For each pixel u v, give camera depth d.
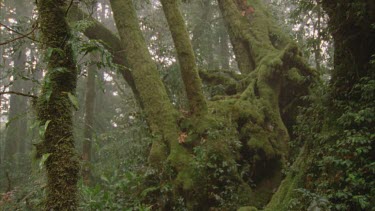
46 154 2.76
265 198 7.80
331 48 9.86
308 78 9.73
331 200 5.12
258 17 11.88
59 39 3.04
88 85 13.73
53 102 2.91
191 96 8.52
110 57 3.26
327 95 6.60
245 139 8.53
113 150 11.32
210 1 15.43
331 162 5.38
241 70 11.59
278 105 9.83
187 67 8.50
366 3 6.03
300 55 10.31
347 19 6.35
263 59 10.38
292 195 5.79
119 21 9.96
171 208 7.47
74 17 8.58
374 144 5.26
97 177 11.05
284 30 12.77
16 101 17.70
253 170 8.22
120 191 7.81
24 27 9.09
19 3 17.41
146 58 9.63
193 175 7.46
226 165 7.39
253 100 9.36
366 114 5.25
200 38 15.10
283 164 8.37
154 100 9.07
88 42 3.18
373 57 6.14
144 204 7.20
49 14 3.05
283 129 9.11
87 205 6.20
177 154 7.95
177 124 8.66
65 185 2.82
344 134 5.64
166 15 8.81
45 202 2.83
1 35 14.34
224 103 9.16
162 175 7.82
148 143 9.15
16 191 7.66
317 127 6.50
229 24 12.21
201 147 7.71
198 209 7.30
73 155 2.91
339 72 6.48
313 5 9.01
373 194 4.67
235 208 7.22
